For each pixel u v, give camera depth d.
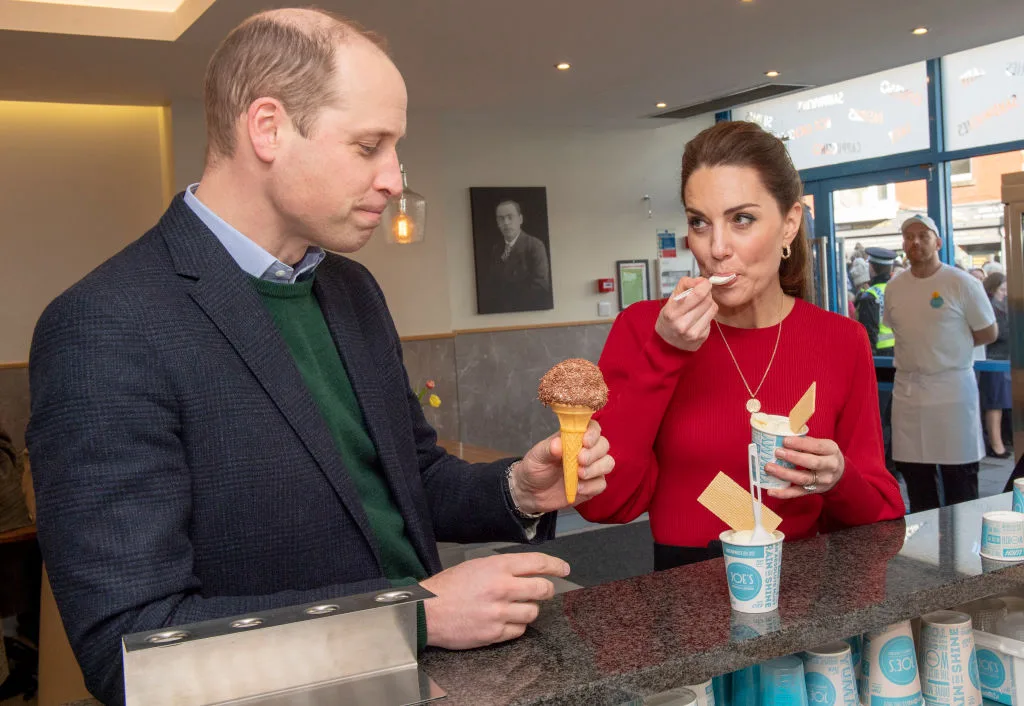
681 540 1.61
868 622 1.07
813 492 1.36
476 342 7.20
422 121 6.74
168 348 1.00
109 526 0.90
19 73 4.93
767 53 5.38
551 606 1.13
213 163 1.11
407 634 0.91
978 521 1.50
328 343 1.25
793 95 7.35
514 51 5.00
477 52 4.98
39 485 0.93
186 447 1.01
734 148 1.48
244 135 1.06
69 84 5.22
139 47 4.54
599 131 7.72
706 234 1.53
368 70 1.04
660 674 0.92
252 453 1.04
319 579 1.08
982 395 6.09
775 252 1.53
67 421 0.92
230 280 1.08
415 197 4.87
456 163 7.20
